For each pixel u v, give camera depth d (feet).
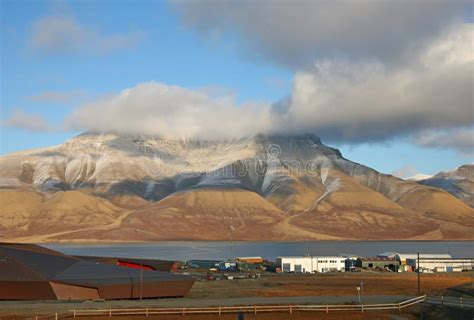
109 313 285.84
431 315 292.20
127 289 347.97
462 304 312.09
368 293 399.44
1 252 356.18
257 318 279.49
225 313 290.97
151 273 368.48
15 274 341.21
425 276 573.33
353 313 293.84
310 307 304.30
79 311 290.76
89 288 341.21
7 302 332.60
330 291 411.13
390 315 290.35
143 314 286.66
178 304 319.68
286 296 376.68
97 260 469.98
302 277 559.38
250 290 417.49
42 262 356.59
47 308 305.32
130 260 479.00
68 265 361.51
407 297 358.84
